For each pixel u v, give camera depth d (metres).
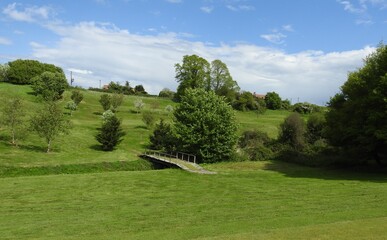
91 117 73.88
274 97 107.44
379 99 32.03
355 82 35.38
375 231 11.54
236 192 24.23
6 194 23.09
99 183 27.75
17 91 86.69
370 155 37.16
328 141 40.91
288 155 42.94
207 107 42.69
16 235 13.65
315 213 15.92
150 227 14.39
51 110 43.94
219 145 41.94
